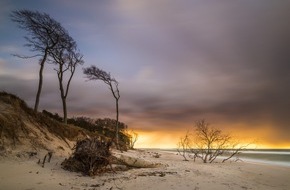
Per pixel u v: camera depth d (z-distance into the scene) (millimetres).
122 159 15352
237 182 12383
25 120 16500
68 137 20344
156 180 11266
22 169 11195
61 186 9656
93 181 10773
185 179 11828
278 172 17500
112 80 38188
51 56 27781
